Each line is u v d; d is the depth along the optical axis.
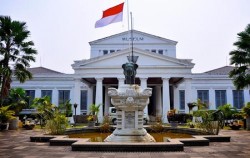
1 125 25.06
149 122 35.12
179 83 43.69
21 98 33.53
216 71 52.66
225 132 22.17
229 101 48.22
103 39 48.56
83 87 49.34
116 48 48.41
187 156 9.89
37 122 34.19
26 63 28.88
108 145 10.93
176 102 44.59
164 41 48.53
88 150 10.98
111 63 39.41
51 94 49.19
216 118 16.38
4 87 26.84
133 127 13.02
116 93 13.04
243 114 26.41
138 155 10.01
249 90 48.47
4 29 27.36
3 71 26.23
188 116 31.62
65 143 12.72
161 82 46.28
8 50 27.62
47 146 12.56
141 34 48.66
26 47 28.59
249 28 26.39
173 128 19.28
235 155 10.23
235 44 26.97
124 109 13.05
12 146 12.84
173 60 39.09
